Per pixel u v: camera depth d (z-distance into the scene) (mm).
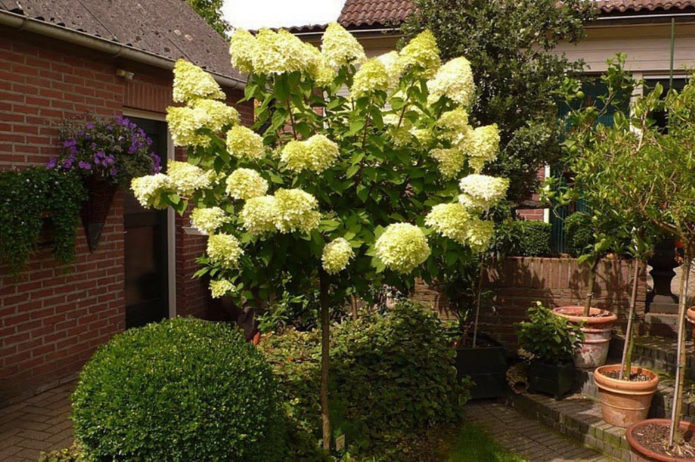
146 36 6902
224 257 3137
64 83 5625
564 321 5477
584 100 8727
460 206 3146
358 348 5117
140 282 7164
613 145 4285
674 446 3990
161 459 3016
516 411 5500
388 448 4348
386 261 3021
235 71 8328
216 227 3225
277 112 3455
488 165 6438
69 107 5684
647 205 3949
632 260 6434
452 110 3496
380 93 3244
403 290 3639
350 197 3566
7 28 5035
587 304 5730
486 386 5691
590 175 4496
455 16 6598
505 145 6707
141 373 3125
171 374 3139
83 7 6223
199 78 3387
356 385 4637
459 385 5348
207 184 3291
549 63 6676
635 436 4176
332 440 4047
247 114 8812
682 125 4055
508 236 5953
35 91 5332
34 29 5078
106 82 6129
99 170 5574
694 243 4004
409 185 3742
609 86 5680
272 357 4969
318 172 3170
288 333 5570
